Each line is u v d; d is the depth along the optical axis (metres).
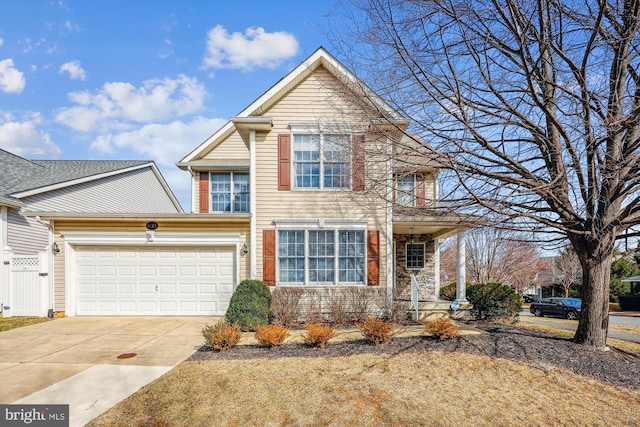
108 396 5.05
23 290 10.78
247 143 11.35
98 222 10.72
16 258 10.94
